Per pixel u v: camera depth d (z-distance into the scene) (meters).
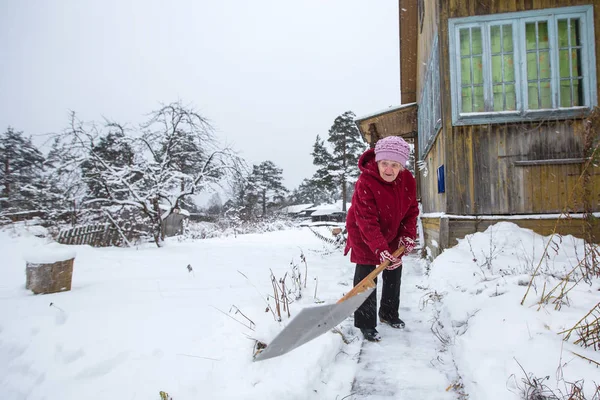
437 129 5.77
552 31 4.98
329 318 1.92
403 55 11.60
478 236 4.55
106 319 3.05
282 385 1.94
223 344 2.44
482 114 5.04
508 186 4.93
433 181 6.96
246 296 3.86
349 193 61.41
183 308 3.37
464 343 2.33
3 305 3.63
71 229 10.55
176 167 11.27
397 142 2.79
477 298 2.96
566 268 3.40
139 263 6.83
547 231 4.68
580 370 1.71
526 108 5.00
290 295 3.76
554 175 4.82
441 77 5.26
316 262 6.84
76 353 2.39
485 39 5.15
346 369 2.36
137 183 10.68
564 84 4.96
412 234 3.16
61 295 4.09
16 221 13.00
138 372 2.11
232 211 28.19
